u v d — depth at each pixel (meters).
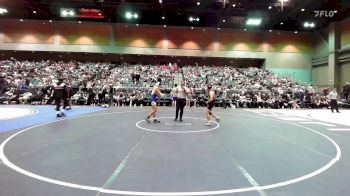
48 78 24.09
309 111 18.28
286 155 5.99
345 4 23.02
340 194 3.81
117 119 11.73
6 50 31.30
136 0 23.75
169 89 21.44
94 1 24.25
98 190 3.83
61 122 10.55
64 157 5.51
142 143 6.95
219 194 3.76
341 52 27.27
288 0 22.47
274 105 21.14
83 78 25.38
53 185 3.99
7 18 30.66
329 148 6.78
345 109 20.75
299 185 4.14
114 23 31.53
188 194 3.74
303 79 32.38
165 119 12.01
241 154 6.01
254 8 24.72
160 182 4.19
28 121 10.66
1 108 15.90
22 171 4.61
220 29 32.19
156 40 31.86
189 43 32.03
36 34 30.95
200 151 6.21
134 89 21.62
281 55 32.34
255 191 3.88
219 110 17.64
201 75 27.75
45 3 25.69
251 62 33.91
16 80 22.45
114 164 5.09
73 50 31.23
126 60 33.47
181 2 23.86
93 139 7.36
